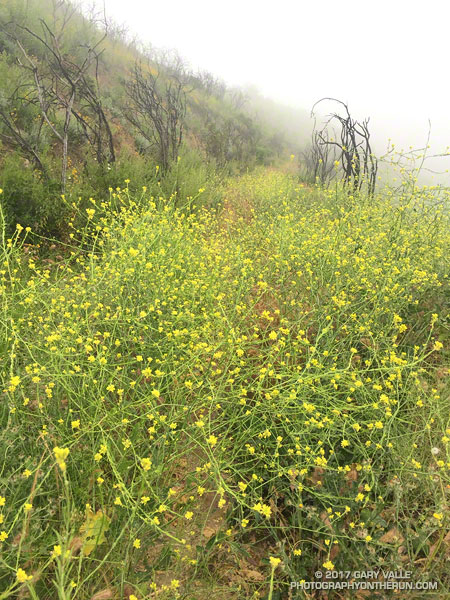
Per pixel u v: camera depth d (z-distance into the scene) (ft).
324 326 11.31
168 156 29.58
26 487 6.36
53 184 19.20
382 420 8.34
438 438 8.72
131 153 29.81
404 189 17.13
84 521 6.31
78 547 6.00
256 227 20.17
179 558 6.28
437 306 12.38
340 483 7.51
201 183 28.60
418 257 14.19
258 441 8.30
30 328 9.62
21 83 25.84
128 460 7.37
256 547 7.40
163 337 10.61
